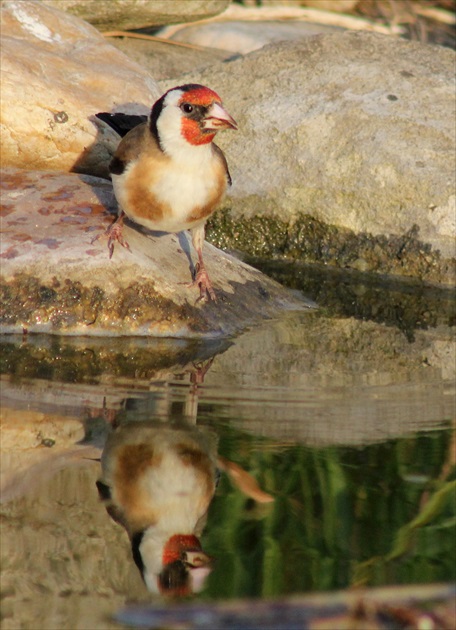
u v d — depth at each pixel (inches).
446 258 502.3
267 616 206.8
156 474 271.9
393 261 514.9
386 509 259.0
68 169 471.5
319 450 287.3
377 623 204.8
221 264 443.2
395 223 512.7
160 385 336.8
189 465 278.2
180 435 295.7
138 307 390.6
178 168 383.6
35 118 456.8
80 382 336.2
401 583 224.1
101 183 453.4
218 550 237.6
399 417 312.8
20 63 465.4
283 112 548.7
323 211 527.2
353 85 555.2
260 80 568.7
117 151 392.5
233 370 357.4
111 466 275.3
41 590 215.8
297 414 313.9
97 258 394.6
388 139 522.0
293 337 404.2
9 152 459.8
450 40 800.9
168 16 644.7
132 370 352.2
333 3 799.7
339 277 512.1
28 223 409.4
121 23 648.4
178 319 394.6
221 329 403.2
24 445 285.4
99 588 218.4
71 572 223.9
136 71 506.3
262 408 317.7
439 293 491.5
